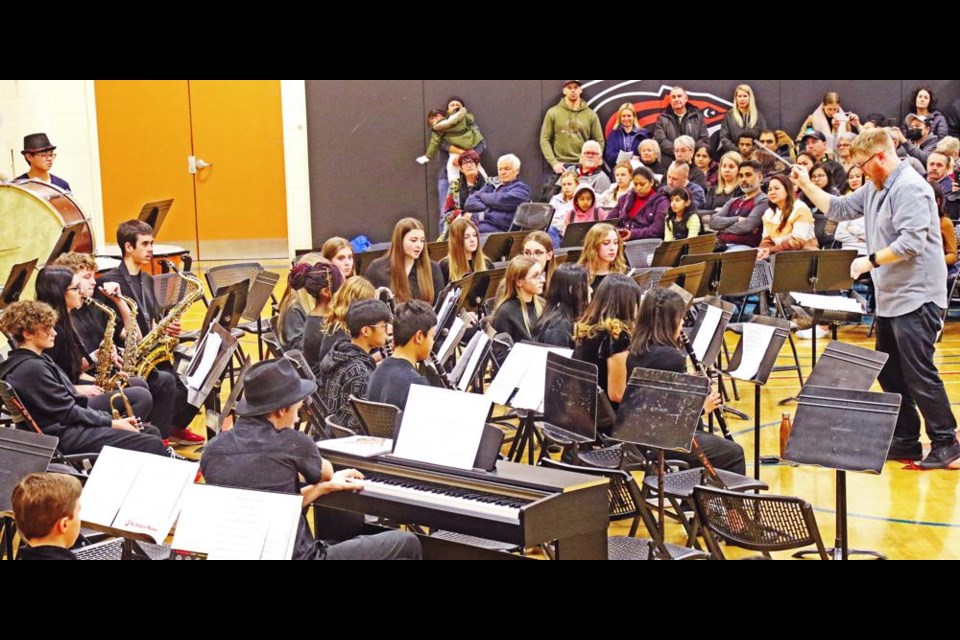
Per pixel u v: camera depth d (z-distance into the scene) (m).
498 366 6.74
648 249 10.20
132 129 15.05
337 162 14.66
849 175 11.36
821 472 6.79
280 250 15.45
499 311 7.01
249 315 8.19
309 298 7.18
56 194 9.23
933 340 6.57
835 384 5.42
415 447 4.29
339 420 5.40
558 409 5.01
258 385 4.12
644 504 4.53
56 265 6.53
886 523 5.90
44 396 5.59
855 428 4.72
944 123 13.26
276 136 15.22
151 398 6.66
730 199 11.42
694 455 5.59
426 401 4.34
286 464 4.07
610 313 5.79
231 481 4.02
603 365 5.80
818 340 10.48
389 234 14.78
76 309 6.95
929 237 6.43
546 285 7.82
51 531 3.82
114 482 3.96
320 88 14.49
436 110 13.89
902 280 6.51
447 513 4.18
